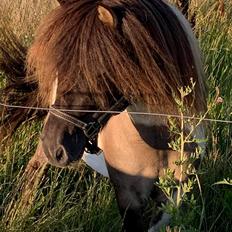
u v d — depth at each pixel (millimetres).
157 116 2178
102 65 1890
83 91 1931
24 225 2664
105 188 2846
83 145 2049
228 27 4438
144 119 2197
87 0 1991
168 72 2006
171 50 2020
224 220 2811
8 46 2865
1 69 2861
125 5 1977
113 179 2410
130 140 2260
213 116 3119
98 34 1898
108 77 1912
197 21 4199
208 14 4363
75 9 1966
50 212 2701
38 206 2762
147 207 2422
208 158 2980
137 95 2000
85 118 2004
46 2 4258
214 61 3701
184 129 2215
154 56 1970
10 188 2982
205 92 2293
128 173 2332
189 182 1810
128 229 2459
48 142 2000
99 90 1925
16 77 2846
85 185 3080
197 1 4535
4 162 3121
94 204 2781
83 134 2039
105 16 1896
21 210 2703
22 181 2945
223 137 3211
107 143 2336
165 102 2059
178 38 2051
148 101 2053
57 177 2881
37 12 4098
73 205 2930
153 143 2248
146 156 2283
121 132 2266
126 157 2299
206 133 2605
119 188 2410
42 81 2004
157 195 2383
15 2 4207
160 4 2070
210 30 4262
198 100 2193
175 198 2314
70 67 1896
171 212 1829
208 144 3029
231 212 2793
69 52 1899
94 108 1985
